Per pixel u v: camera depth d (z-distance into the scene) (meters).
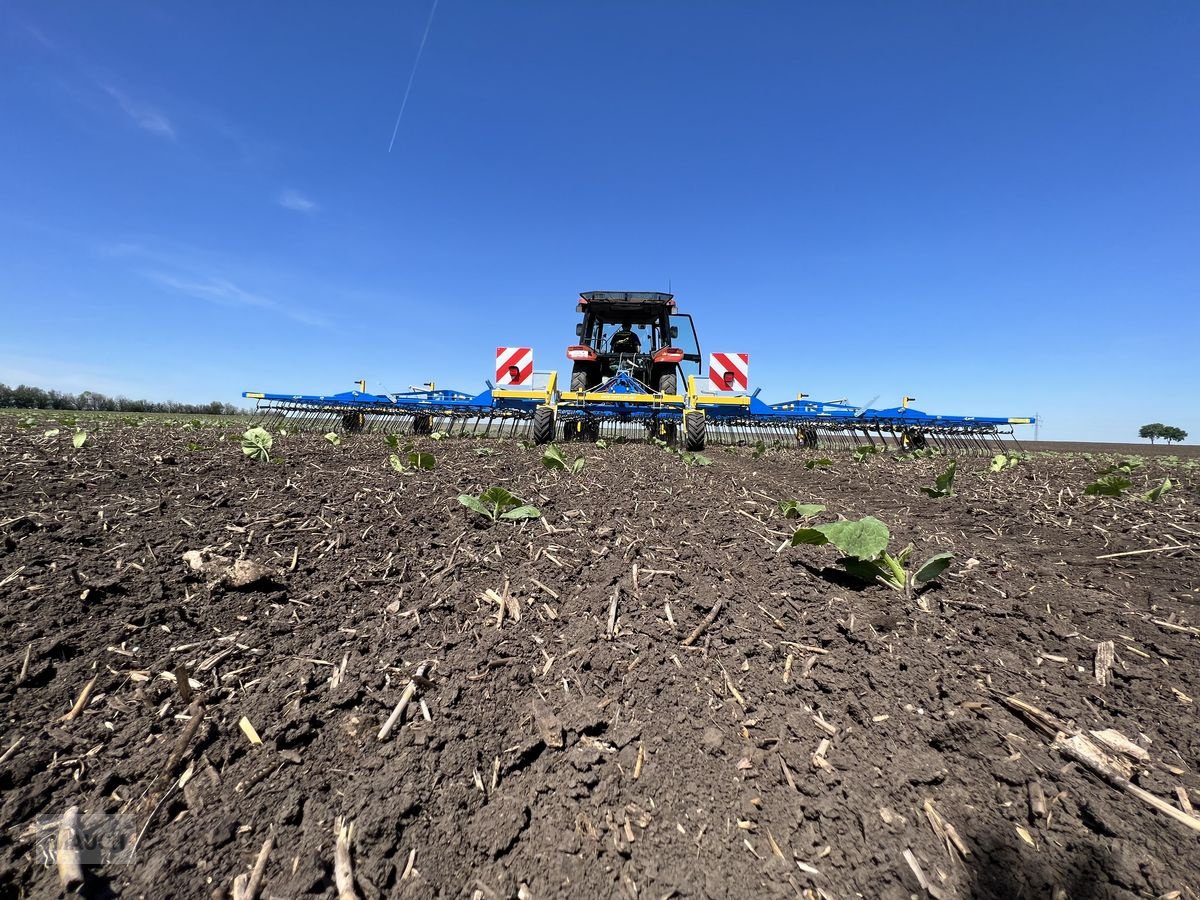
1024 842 1.01
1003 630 1.72
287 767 1.18
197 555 2.02
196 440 5.14
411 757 1.22
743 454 8.28
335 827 1.06
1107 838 1.01
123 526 2.24
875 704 1.36
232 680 1.43
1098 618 1.80
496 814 1.10
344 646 1.60
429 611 1.80
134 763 1.17
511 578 2.05
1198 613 1.85
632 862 1.01
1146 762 1.18
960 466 6.56
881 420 10.11
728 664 1.54
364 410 10.12
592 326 10.66
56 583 1.74
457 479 3.78
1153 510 3.27
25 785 1.10
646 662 1.54
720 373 9.33
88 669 1.42
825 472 5.82
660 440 9.24
